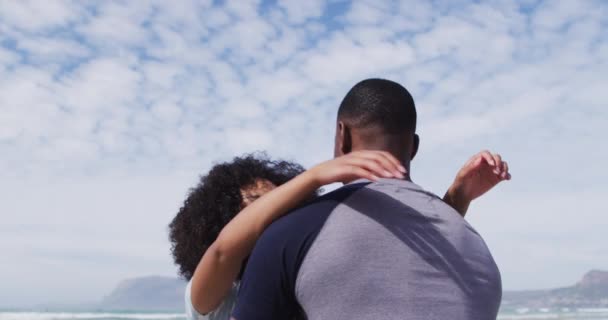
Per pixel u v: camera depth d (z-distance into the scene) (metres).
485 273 1.63
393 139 1.68
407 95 1.74
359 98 1.71
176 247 2.42
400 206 1.58
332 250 1.49
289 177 2.51
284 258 1.52
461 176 1.95
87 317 72.69
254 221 1.61
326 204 1.57
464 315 1.53
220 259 1.65
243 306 1.55
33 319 68.31
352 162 1.49
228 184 2.38
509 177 1.86
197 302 1.78
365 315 1.47
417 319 1.48
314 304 1.49
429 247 1.56
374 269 1.50
